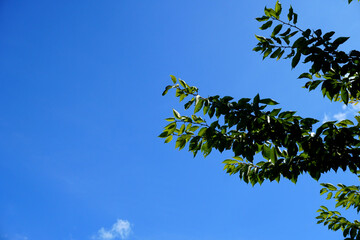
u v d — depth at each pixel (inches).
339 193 164.4
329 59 119.5
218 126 129.9
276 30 129.2
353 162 122.9
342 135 118.5
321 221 187.0
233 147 130.0
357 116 132.6
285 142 122.1
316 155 123.3
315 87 132.3
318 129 119.0
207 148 135.2
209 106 128.2
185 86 132.6
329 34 116.7
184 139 136.4
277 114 119.7
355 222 177.5
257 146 131.8
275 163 133.6
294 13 122.3
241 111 121.9
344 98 125.7
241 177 143.6
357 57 115.2
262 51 136.9
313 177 131.0
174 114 131.1
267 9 126.0
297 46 123.0
